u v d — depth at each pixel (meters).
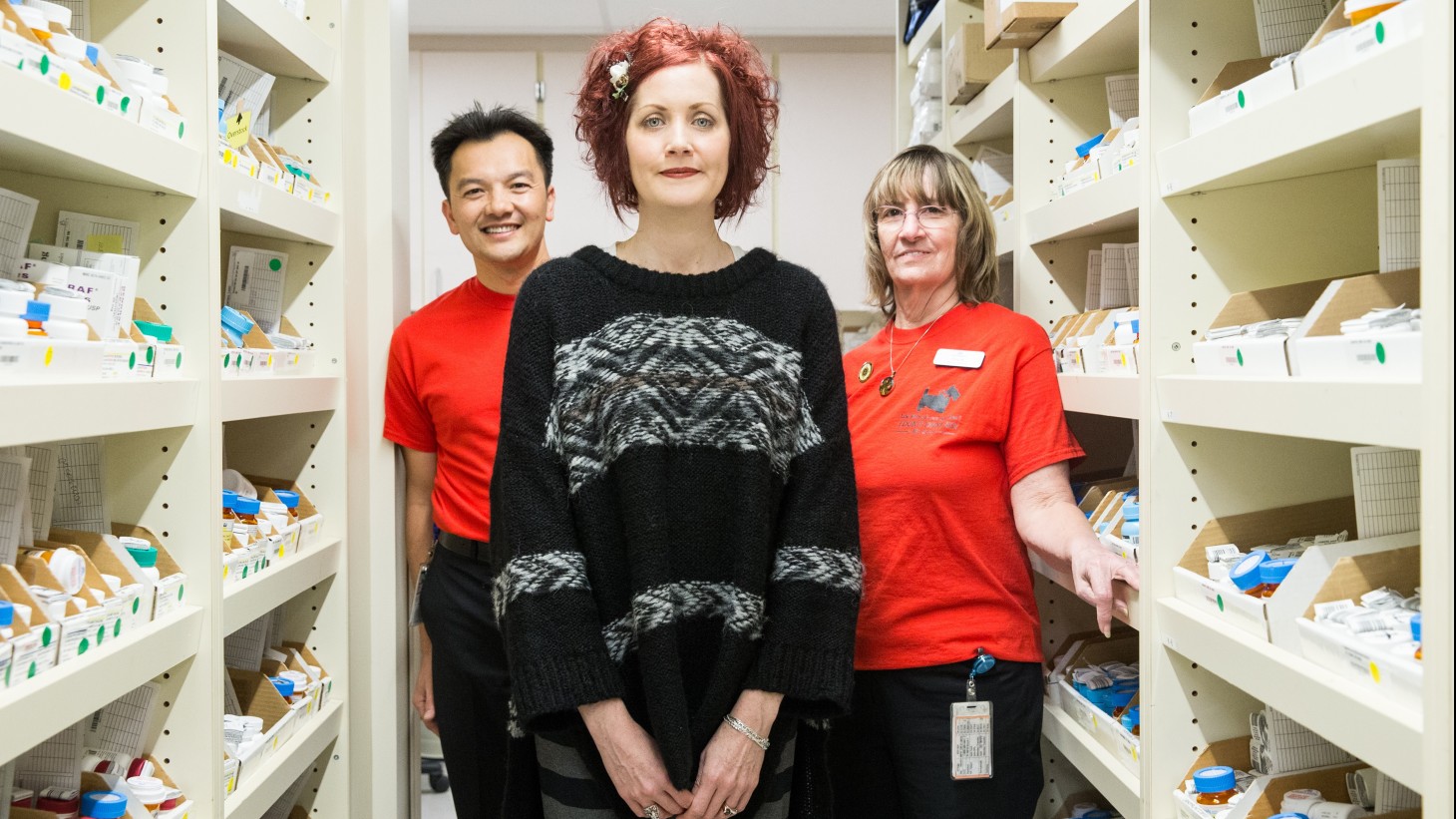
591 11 4.25
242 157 1.60
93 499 1.37
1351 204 1.43
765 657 1.20
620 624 1.21
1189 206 1.42
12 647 1.02
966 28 2.27
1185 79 1.44
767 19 4.37
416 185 4.53
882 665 1.67
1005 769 1.65
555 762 1.26
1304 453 1.45
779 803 1.28
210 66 1.40
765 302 1.28
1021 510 1.67
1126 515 1.69
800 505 1.25
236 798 1.50
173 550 1.40
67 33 1.19
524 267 2.01
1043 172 2.03
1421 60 0.89
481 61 4.54
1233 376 1.30
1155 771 1.45
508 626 1.20
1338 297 1.17
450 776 1.99
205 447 1.39
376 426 2.10
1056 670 1.96
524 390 1.24
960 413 1.69
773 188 4.62
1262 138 1.17
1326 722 1.05
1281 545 1.44
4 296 1.08
